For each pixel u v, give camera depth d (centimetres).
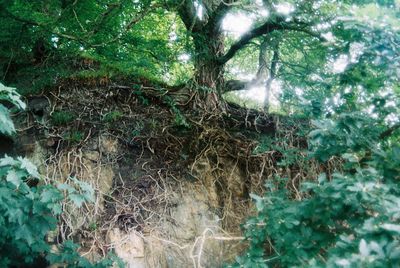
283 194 362
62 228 470
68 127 539
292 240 289
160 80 639
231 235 532
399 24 256
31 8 582
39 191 365
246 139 593
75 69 612
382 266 199
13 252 417
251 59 739
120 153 544
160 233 509
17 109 553
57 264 450
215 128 593
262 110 654
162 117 586
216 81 633
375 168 276
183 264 499
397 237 223
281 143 572
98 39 628
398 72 284
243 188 568
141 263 481
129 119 570
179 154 565
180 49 651
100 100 570
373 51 285
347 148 298
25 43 634
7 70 617
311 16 497
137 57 665
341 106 337
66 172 508
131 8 645
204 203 546
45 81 574
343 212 281
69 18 600
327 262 236
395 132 321
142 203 521
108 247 477
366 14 265
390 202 233
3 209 336
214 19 610
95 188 506
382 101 311
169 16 775
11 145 539
